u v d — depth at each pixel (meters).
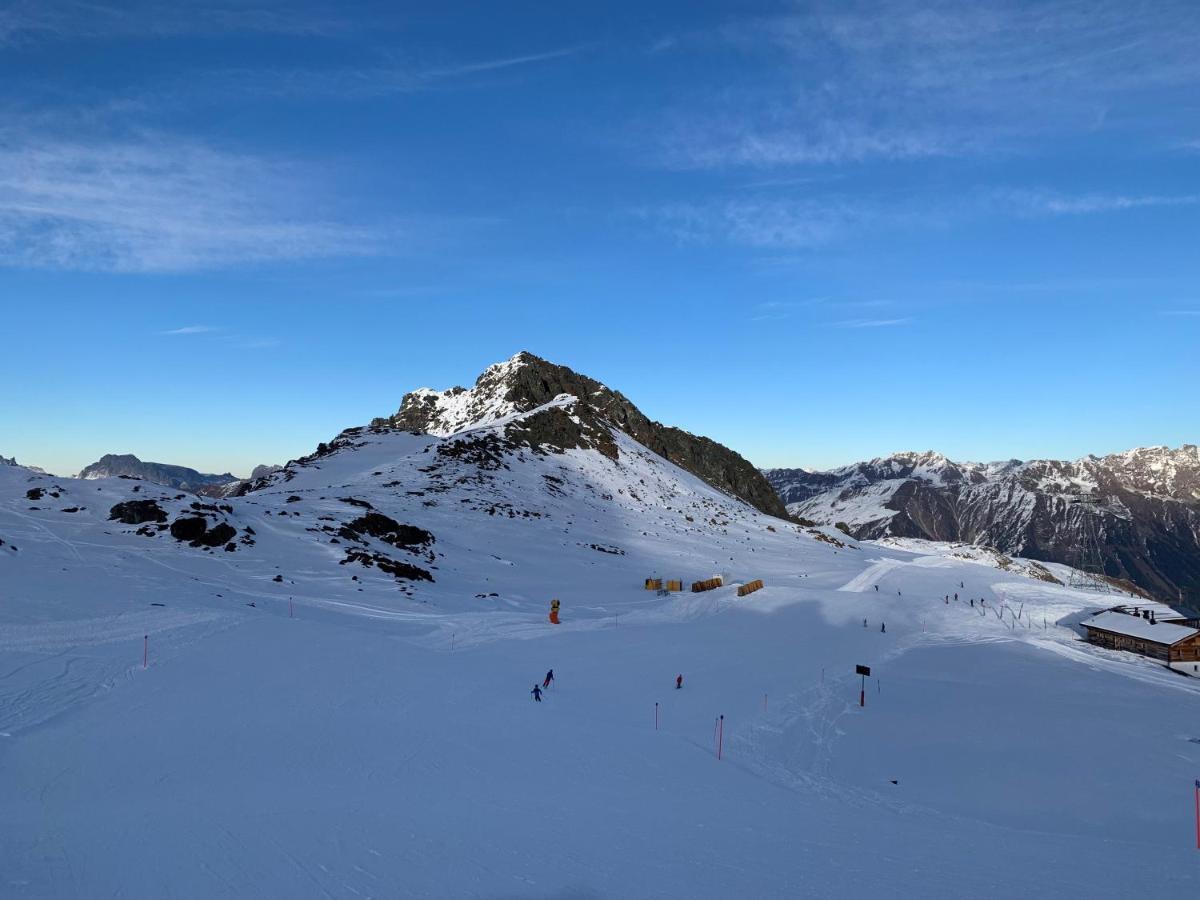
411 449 169.00
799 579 114.25
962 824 27.78
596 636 64.31
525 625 65.56
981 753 39.72
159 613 45.94
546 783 26.55
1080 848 24.64
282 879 15.59
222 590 57.12
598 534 127.12
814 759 37.41
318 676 39.03
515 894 15.78
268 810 20.67
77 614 43.19
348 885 15.49
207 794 22.12
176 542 69.94
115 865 15.91
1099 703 52.38
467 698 39.12
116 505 73.12
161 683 34.25
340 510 95.31
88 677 33.78
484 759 28.97
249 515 84.38
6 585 47.19
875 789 33.25
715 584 96.69
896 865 20.67
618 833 21.22
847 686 54.44
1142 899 19.16
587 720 38.31
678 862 19.03
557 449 179.50
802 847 21.77
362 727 31.59
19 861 15.88
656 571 107.25
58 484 77.31
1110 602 99.81
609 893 16.39
